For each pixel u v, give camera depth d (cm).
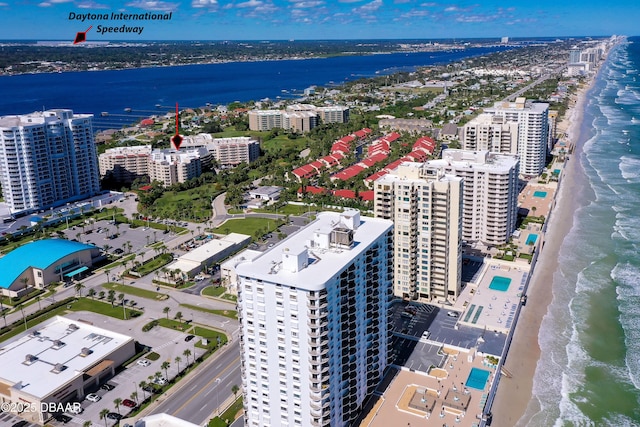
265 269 19638
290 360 19400
